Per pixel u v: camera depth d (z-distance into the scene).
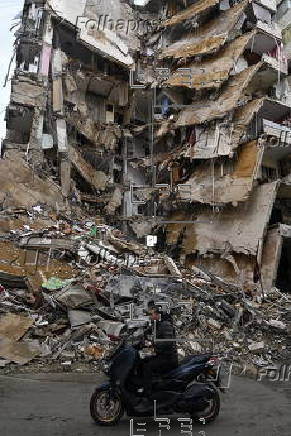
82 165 25.45
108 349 10.22
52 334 10.80
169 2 30.14
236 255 22.39
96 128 27.39
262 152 21.98
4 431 5.07
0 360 9.21
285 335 14.30
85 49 27.50
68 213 20.53
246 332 13.98
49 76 24.41
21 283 12.98
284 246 24.80
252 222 21.94
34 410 6.11
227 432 5.39
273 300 19.11
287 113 25.11
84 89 27.88
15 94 22.97
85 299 11.89
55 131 23.42
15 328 10.37
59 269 14.36
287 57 27.38
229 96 23.83
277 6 28.89
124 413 6.21
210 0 26.44
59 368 9.31
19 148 22.58
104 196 26.03
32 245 15.32
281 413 6.43
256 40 26.02
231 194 22.06
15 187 19.69
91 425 5.54
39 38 24.67
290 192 25.33
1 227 16.48
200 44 26.02
